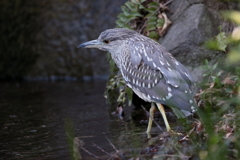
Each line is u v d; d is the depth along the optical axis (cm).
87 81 1753
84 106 1295
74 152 825
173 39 1134
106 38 1062
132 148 832
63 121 1110
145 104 1234
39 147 882
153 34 1175
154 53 966
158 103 959
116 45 1058
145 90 967
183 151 794
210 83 1021
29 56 1831
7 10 1791
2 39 1825
